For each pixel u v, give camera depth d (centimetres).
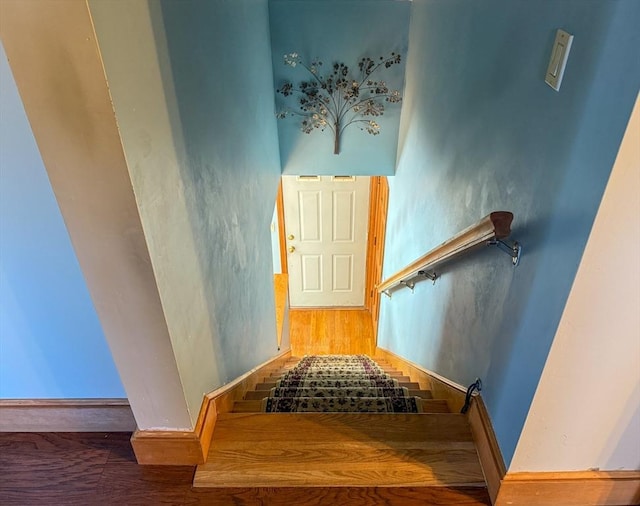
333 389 238
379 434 168
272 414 174
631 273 98
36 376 155
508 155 138
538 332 117
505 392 142
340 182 489
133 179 95
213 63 164
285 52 331
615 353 112
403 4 314
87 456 159
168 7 116
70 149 89
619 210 90
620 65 82
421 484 152
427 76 259
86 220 100
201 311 151
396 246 375
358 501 148
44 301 138
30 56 79
